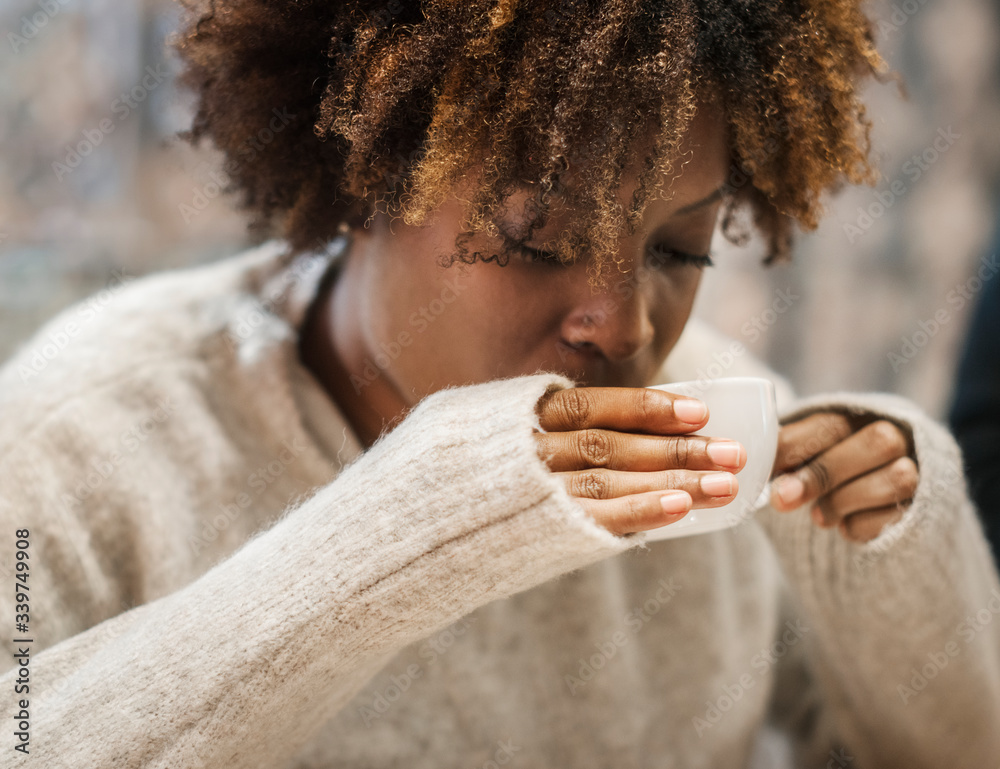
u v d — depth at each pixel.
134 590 0.70
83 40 1.50
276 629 0.50
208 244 1.58
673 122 0.51
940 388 2.09
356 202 0.63
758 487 0.56
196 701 0.50
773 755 0.98
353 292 0.70
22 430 0.68
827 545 0.73
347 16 0.56
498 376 0.60
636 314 0.56
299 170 0.67
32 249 1.53
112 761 0.50
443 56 0.52
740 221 0.71
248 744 0.53
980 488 1.02
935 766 0.78
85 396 0.71
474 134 0.52
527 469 0.43
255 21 0.60
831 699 0.87
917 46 2.17
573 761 0.78
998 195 2.17
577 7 0.50
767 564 0.92
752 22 0.55
